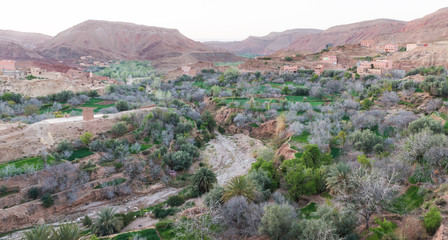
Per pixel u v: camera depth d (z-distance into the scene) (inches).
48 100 5339.6
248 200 2054.6
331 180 2010.3
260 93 6235.2
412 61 7116.1
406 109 4217.5
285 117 4510.3
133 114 4141.2
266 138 4672.7
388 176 1926.7
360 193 1660.9
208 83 7578.7
